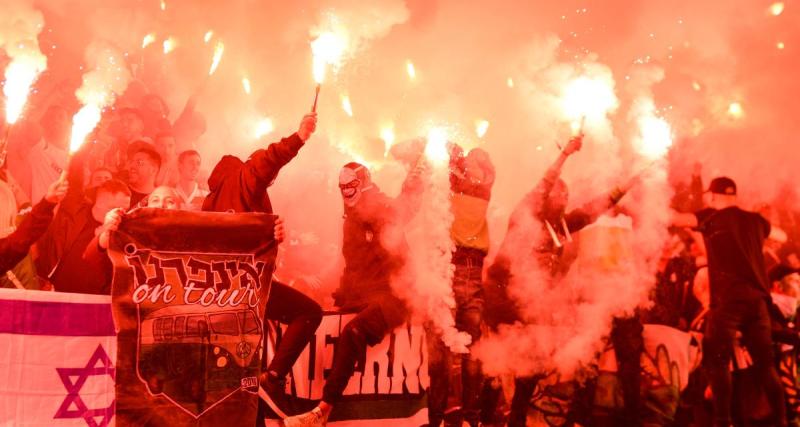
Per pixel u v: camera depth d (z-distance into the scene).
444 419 5.50
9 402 3.88
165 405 4.01
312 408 4.95
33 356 3.96
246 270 4.25
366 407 5.08
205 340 4.13
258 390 4.23
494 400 5.98
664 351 6.46
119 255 4.00
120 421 3.91
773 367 6.67
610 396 6.21
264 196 4.68
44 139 5.68
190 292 4.12
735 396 6.70
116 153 6.11
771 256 7.81
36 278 5.14
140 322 4.00
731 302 6.66
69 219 5.53
